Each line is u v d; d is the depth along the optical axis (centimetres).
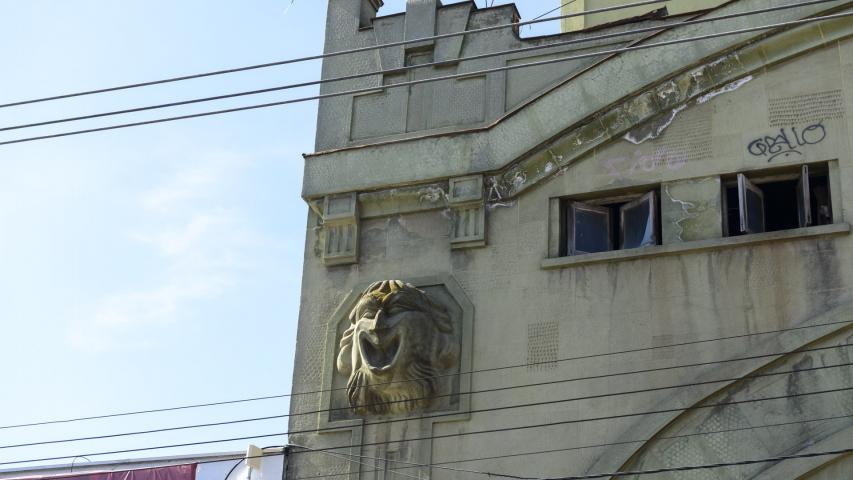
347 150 2572
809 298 2186
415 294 2373
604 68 2439
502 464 2242
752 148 2319
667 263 2288
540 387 2275
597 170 2408
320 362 2444
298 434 2395
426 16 2656
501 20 2605
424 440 2300
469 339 2353
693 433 2155
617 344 2259
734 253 2255
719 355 2192
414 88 2606
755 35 2358
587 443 2206
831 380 2119
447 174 2486
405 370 2319
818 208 2275
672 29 2420
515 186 2445
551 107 2456
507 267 2392
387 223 2514
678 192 2339
